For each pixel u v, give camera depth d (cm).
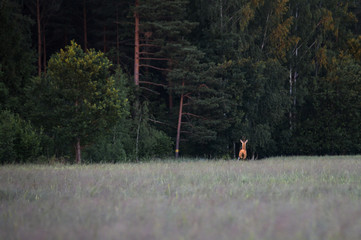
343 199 1286
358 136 7856
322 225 853
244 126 6894
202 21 7262
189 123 6588
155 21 6538
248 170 2794
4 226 920
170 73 6372
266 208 1076
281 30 7412
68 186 1858
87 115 4469
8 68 5912
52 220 977
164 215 996
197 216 967
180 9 6519
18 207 1252
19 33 6225
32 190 1738
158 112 7294
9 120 4659
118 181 2039
